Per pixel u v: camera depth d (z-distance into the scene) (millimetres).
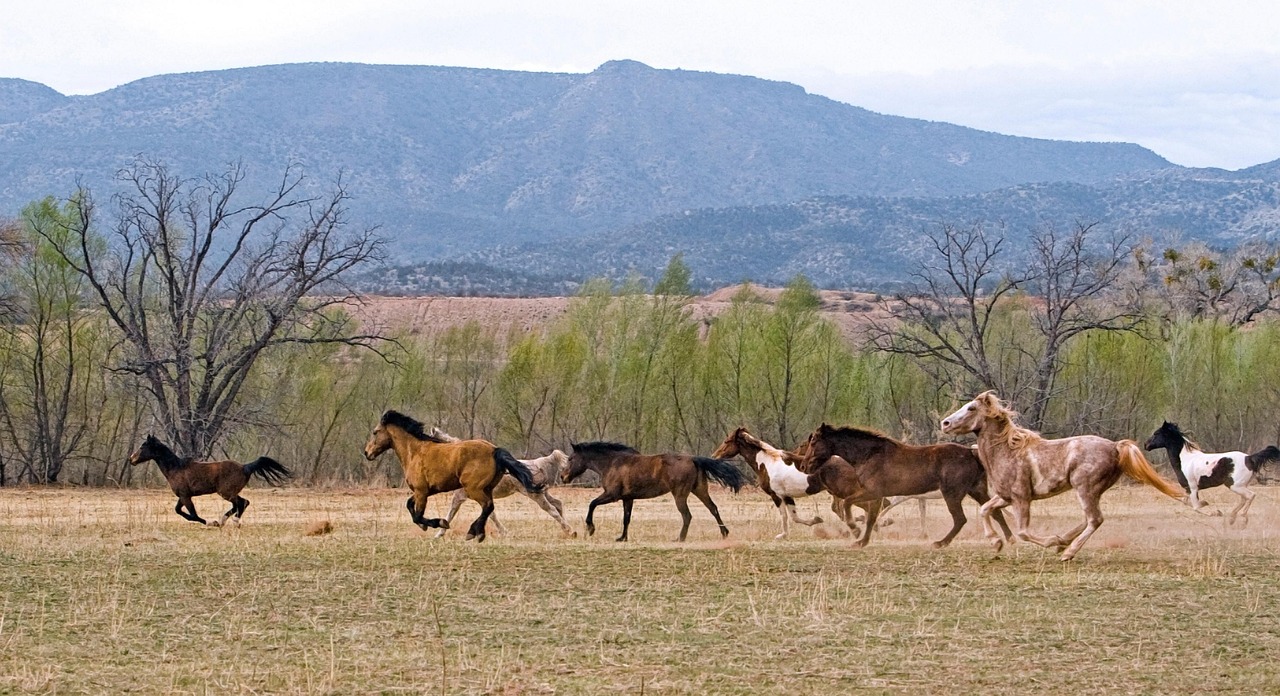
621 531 25359
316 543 21062
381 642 13273
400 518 28047
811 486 23391
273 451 48344
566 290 187500
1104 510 30000
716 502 34000
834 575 17531
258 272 46094
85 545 20797
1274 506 31531
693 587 16516
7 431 45656
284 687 11445
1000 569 18125
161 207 43406
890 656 12609
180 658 12539
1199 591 16203
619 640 13344
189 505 25062
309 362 48562
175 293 44125
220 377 47312
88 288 45781
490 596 15820
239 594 15836
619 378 50031
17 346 45094
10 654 12641
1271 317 75312
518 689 11391
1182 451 27203
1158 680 11703
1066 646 13055
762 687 11461
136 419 45562
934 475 20891
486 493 21703
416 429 22203
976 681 11680
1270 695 11219
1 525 25500
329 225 45594
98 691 11289
